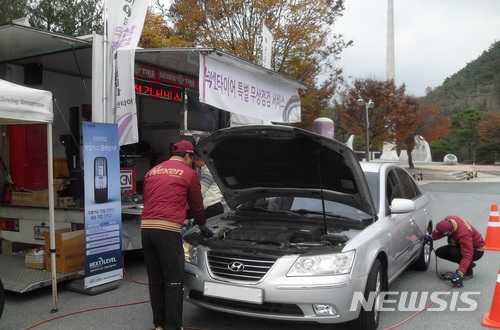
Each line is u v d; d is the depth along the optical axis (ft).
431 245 22.50
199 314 15.78
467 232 19.44
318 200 16.94
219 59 22.12
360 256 13.01
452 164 161.38
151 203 13.35
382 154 141.90
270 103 27.48
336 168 14.79
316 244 13.39
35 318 15.64
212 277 13.16
